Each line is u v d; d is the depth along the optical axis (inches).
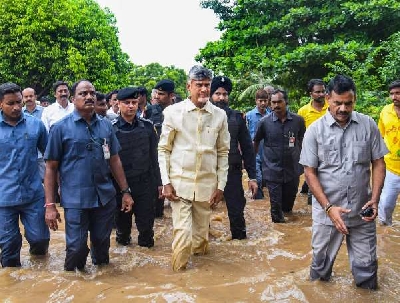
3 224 189.2
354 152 152.3
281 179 261.7
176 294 152.1
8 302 152.5
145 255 205.5
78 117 178.5
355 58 471.2
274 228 250.1
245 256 204.1
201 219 198.8
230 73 573.6
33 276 175.2
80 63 898.7
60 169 180.4
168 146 185.0
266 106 337.4
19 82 890.7
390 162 239.5
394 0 492.1
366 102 410.9
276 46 577.3
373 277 156.9
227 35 625.3
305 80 555.8
